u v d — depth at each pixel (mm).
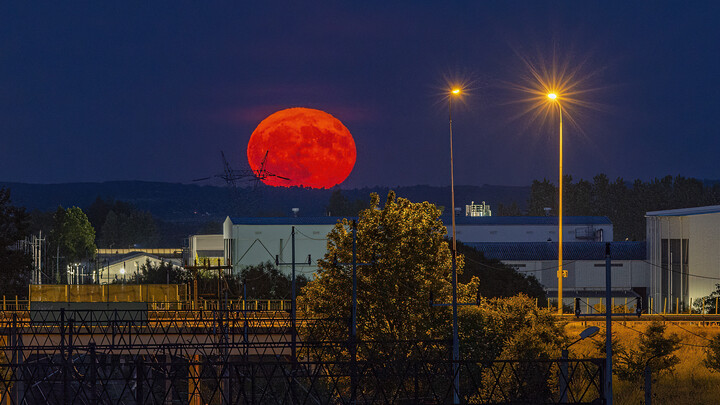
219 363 134375
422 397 178500
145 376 137625
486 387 184125
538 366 172500
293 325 199125
